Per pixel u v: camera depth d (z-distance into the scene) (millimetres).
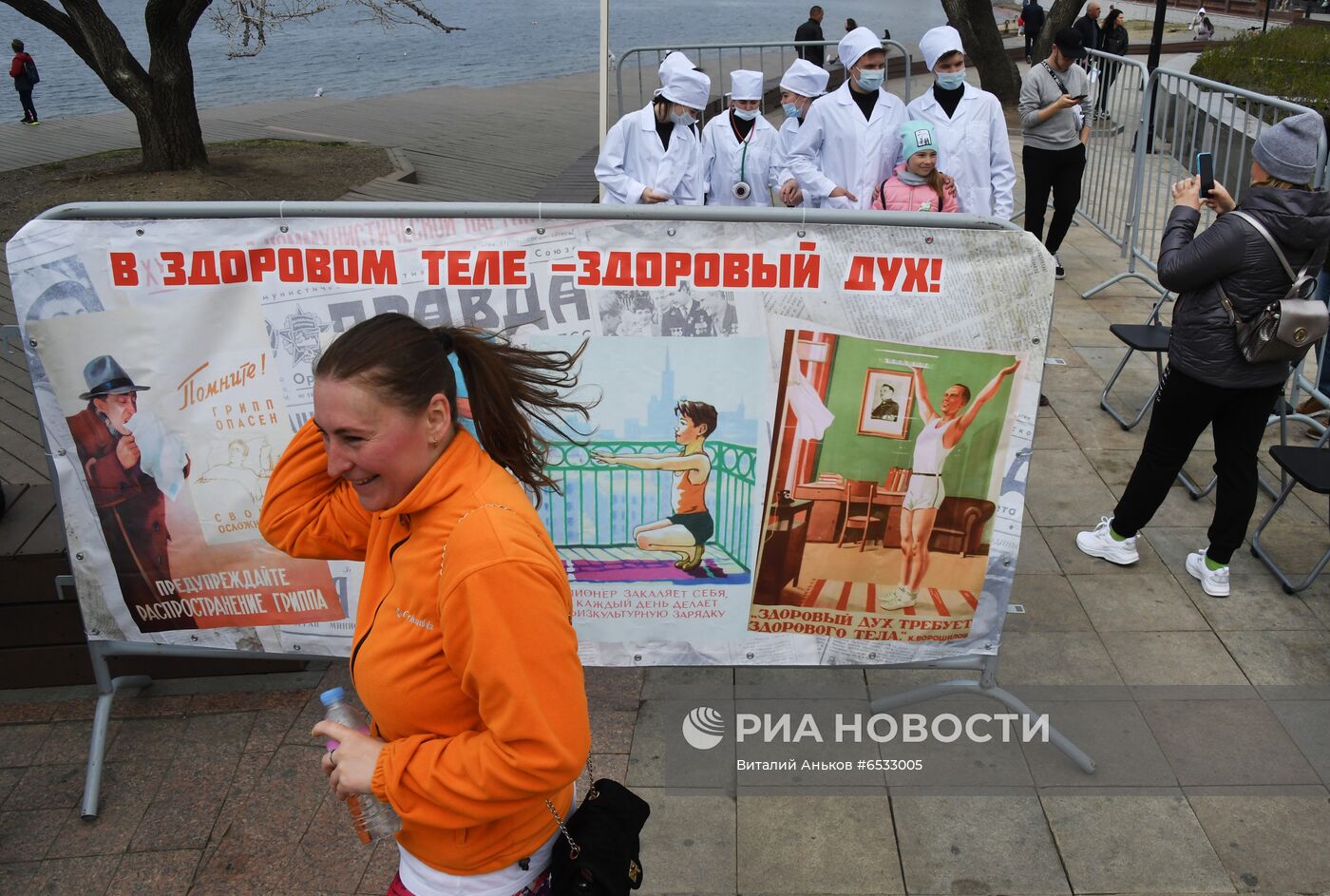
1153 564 4445
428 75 25984
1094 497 4957
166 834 3105
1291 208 3678
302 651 3213
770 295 2715
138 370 2854
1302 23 37719
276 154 13609
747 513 2926
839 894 2885
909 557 2965
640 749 3418
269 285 2783
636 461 2871
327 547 1993
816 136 6098
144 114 12539
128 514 3016
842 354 2756
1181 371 3967
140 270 2768
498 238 2701
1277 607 4145
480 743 1582
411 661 1625
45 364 2844
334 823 3133
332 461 1591
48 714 3607
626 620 3062
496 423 1820
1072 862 2982
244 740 3469
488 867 1786
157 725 3541
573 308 2746
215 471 2969
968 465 2863
